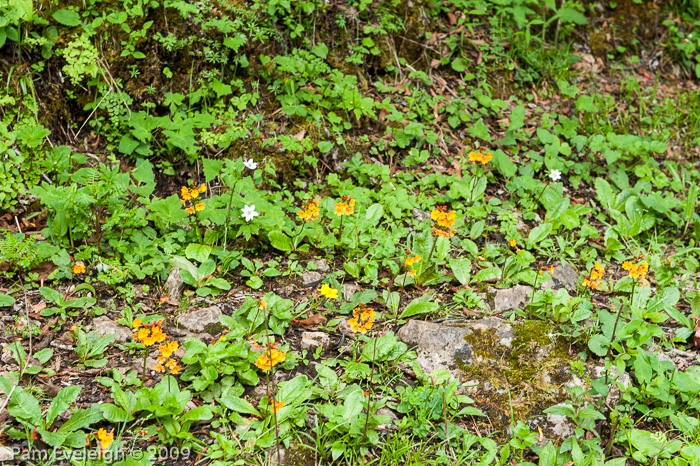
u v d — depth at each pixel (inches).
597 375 132.3
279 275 160.1
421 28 234.1
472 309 154.6
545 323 143.5
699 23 281.4
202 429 117.0
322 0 217.5
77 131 181.5
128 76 185.0
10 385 111.3
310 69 202.5
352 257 167.6
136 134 176.7
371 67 225.6
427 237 167.2
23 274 147.3
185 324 139.3
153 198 162.6
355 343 138.6
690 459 116.0
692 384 130.7
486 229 183.6
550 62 252.7
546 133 214.1
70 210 151.3
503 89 239.5
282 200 180.7
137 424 114.5
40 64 174.4
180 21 188.9
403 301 157.4
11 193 161.9
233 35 194.1
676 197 214.2
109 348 132.5
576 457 115.7
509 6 257.4
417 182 196.2
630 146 213.0
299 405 119.0
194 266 155.0
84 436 108.8
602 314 145.0
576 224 184.1
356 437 115.1
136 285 149.6
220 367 123.7
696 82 276.5
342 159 198.5
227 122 187.9
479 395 128.6
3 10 164.6
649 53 278.1
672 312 147.3
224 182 167.6
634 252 185.3
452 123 215.3
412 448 117.8
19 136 161.9
